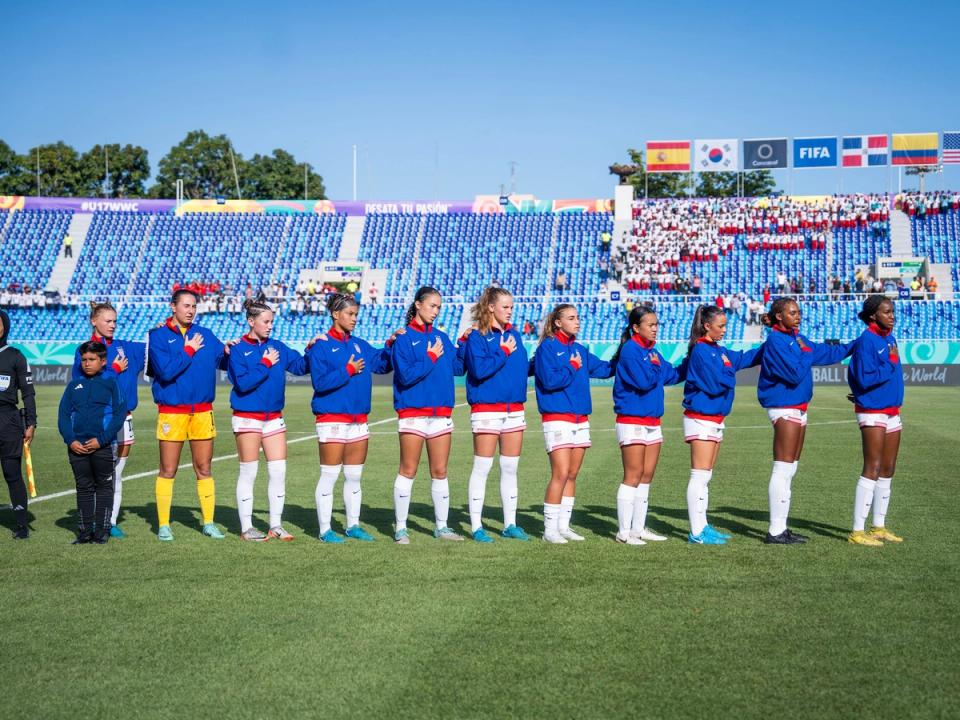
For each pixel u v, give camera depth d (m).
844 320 38.03
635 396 8.30
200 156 68.94
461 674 5.07
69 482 12.22
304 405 25.81
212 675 5.09
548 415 8.40
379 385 36.66
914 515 9.52
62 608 6.31
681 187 63.28
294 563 7.56
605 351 37.41
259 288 43.78
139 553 7.97
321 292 43.16
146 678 5.06
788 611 6.14
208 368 8.68
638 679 4.98
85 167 67.12
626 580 6.95
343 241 46.22
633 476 8.30
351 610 6.22
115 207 47.56
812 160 43.97
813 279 40.62
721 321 8.31
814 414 21.72
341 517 9.81
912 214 42.84
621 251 43.06
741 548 8.07
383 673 5.10
